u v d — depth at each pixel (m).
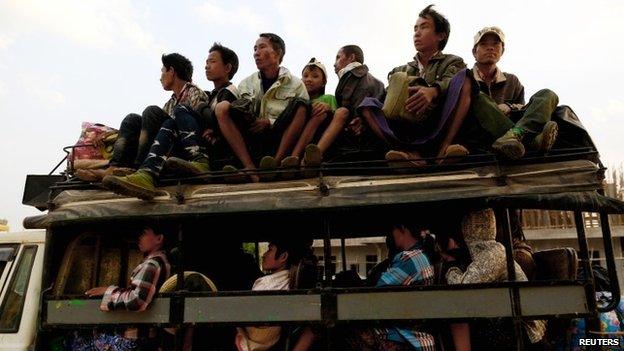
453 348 3.09
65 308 3.19
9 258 4.23
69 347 3.62
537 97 3.18
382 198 2.95
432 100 3.25
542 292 2.74
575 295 2.73
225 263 4.35
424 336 2.93
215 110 3.60
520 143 2.79
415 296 2.79
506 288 2.75
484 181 2.93
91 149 3.89
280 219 3.75
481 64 4.11
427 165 3.01
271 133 3.66
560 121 3.20
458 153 2.92
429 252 3.31
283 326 2.94
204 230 4.10
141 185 3.09
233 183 3.28
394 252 3.49
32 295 4.08
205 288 3.24
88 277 4.02
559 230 10.15
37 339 3.21
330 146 3.56
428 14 3.96
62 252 3.70
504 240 2.88
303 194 3.06
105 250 4.25
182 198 3.16
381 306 2.80
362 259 11.55
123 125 3.88
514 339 2.99
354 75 4.00
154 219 3.15
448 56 3.85
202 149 3.64
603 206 2.78
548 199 2.82
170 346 3.36
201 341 3.37
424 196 2.92
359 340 3.05
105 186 2.96
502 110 3.44
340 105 4.00
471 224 3.21
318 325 2.84
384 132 3.25
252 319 2.90
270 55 4.05
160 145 3.45
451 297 2.77
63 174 4.08
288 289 3.05
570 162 2.93
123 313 3.08
